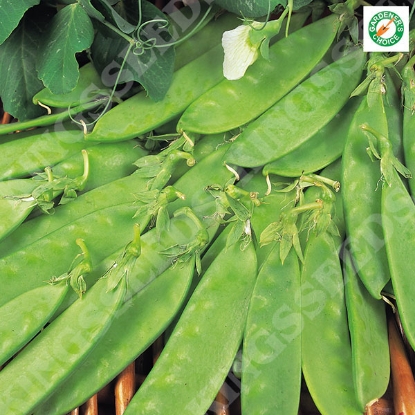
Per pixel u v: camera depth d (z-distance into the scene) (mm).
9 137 465
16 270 407
